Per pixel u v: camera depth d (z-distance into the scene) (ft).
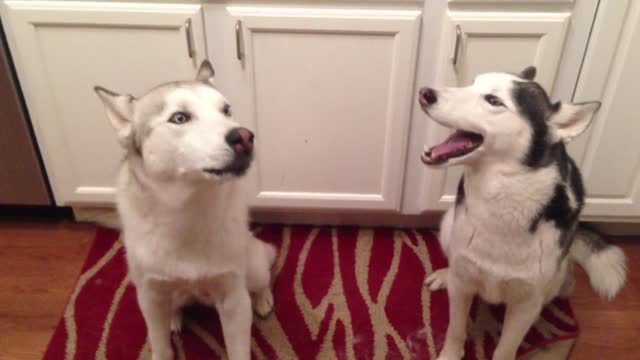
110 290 6.01
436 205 6.45
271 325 5.65
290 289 6.09
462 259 4.51
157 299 4.55
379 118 5.86
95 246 6.63
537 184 3.97
